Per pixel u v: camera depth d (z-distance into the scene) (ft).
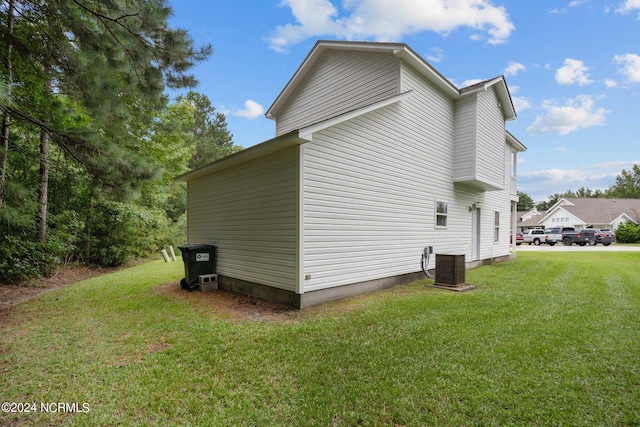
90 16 20.07
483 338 12.57
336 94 29.43
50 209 33.53
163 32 18.29
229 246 23.72
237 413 8.00
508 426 7.33
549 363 10.37
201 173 26.30
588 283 24.61
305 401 8.46
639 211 112.78
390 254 23.71
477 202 36.24
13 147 21.39
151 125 31.17
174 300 20.27
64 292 23.12
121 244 40.52
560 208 123.03
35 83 19.49
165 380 9.68
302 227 17.52
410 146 25.63
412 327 14.01
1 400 8.66
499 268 34.12
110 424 7.66
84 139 16.57
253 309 17.76
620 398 8.39
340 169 19.76
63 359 11.25
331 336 13.08
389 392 8.79
